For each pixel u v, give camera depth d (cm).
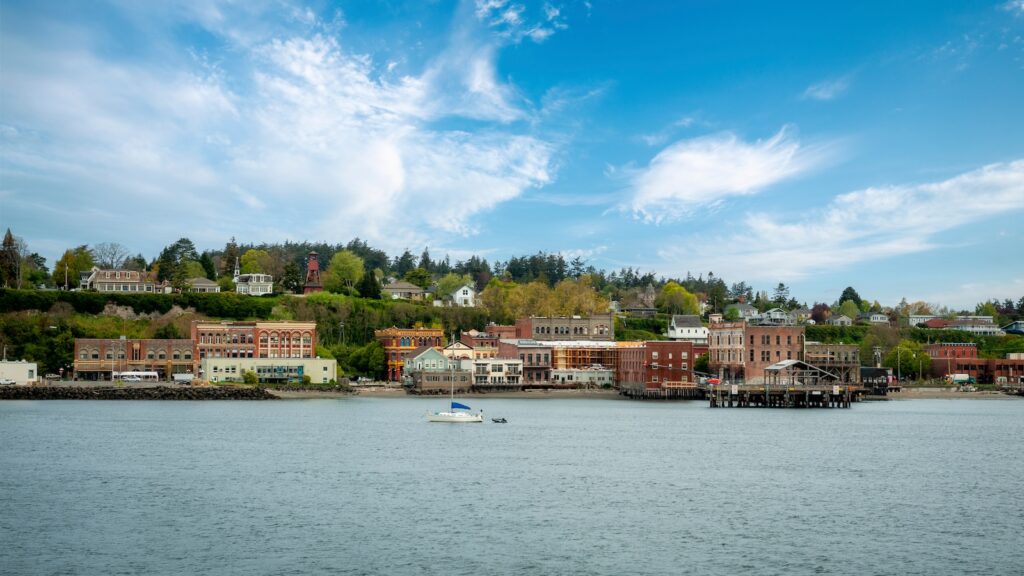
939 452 11862
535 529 7075
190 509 7675
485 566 6084
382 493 8469
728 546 6619
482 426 15238
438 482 9100
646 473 9831
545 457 11081
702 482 9256
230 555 6278
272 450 11431
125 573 5862
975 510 7888
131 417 16100
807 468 10281
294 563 6103
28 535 6762
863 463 10725
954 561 6278
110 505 7806
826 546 6638
